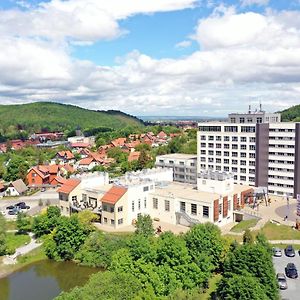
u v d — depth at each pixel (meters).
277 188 155.75
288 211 128.50
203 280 74.94
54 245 100.06
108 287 64.94
